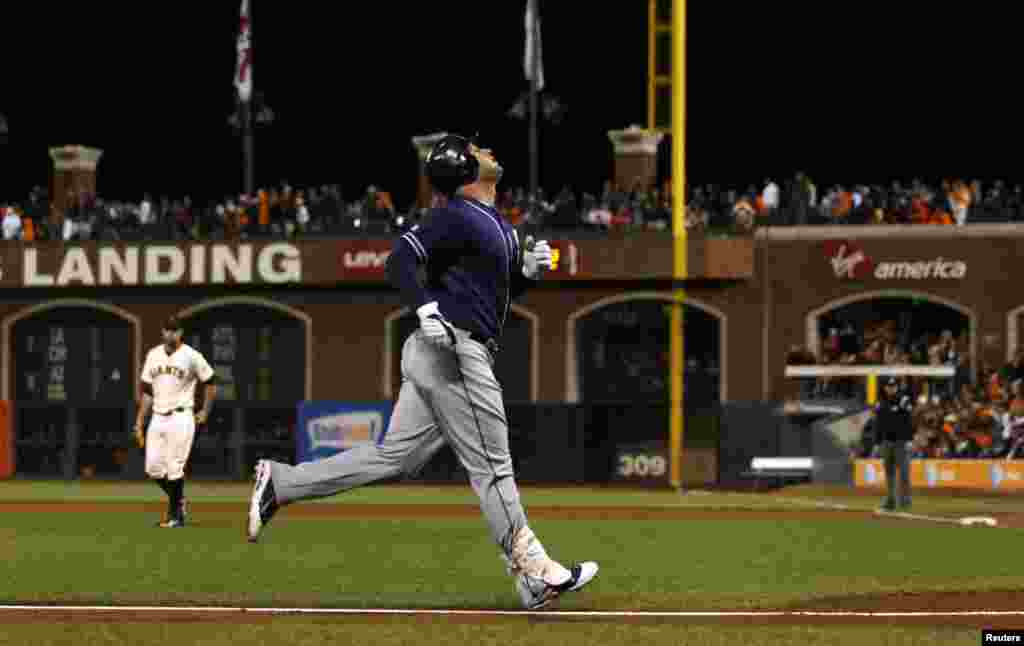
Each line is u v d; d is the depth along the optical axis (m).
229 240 150.25
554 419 132.75
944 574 42.00
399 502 90.06
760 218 146.38
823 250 143.00
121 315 152.62
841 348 139.62
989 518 73.19
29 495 98.94
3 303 154.38
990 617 31.92
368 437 136.12
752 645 27.52
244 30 158.12
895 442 86.00
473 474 32.69
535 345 146.75
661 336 146.00
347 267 148.00
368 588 37.31
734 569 42.97
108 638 28.02
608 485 131.25
